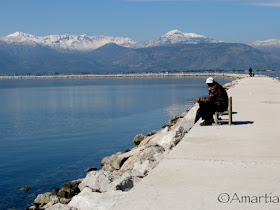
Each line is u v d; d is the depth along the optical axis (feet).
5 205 51.16
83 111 195.52
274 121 46.85
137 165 34.60
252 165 25.39
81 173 68.44
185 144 33.22
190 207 18.08
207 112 44.68
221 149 30.81
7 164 79.20
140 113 173.68
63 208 24.70
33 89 483.92
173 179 22.66
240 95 94.38
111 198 24.58
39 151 92.84
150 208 18.16
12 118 178.09
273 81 190.49
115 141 101.76
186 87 415.64
